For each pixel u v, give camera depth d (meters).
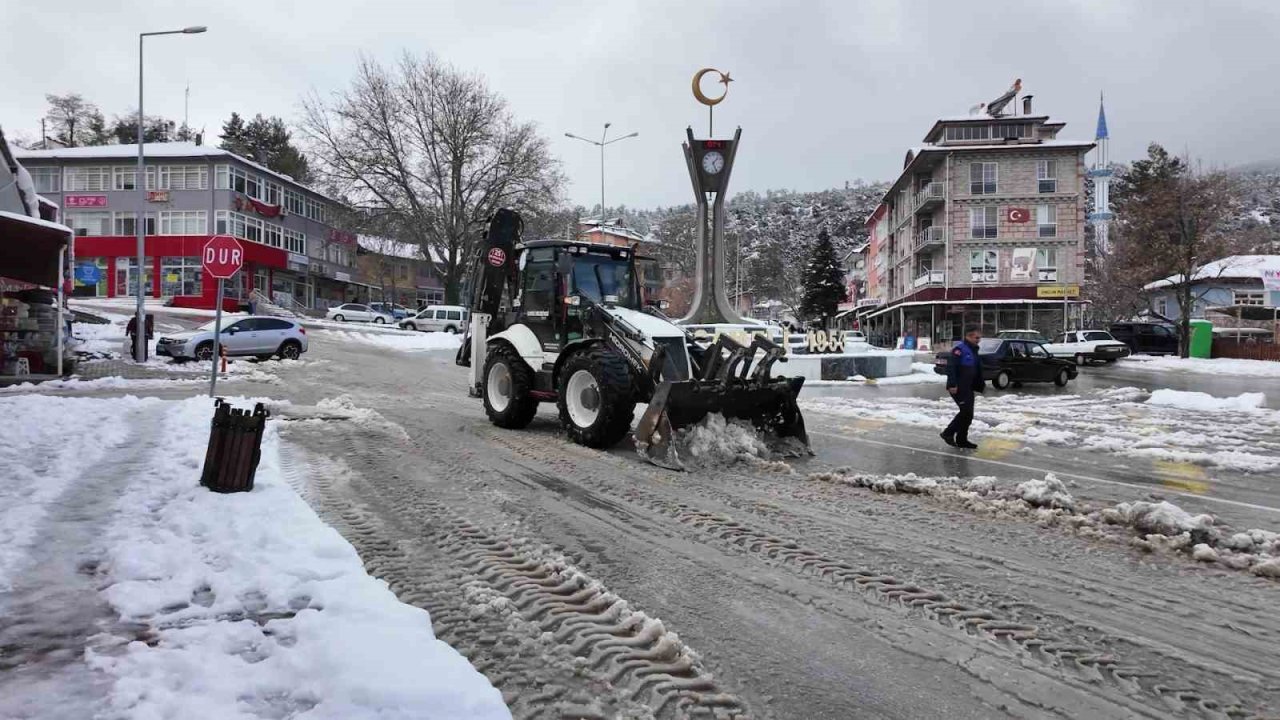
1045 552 5.26
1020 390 21.64
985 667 3.49
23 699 2.87
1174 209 37.75
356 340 35.16
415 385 18.72
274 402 13.48
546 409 13.26
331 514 5.98
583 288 10.38
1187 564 5.04
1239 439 11.34
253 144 74.06
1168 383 24.25
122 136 79.06
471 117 45.97
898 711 3.09
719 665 3.48
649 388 9.12
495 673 3.35
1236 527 6.04
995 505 6.50
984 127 49.91
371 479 7.33
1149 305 45.19
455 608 4.08
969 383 10.13
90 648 3.32
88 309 43.22
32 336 18.08
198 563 4.37
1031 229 48.53
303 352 25.77
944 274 49.66
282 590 3.98
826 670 3.45
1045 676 3.42
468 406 14.28
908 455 9.49
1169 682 3.38
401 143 46.84
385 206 46.41
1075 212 48.22
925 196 50.47
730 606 4.21
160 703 2.82
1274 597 4.45
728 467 8.17
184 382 17.50
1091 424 12.95
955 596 4.40
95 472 6.80
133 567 4.30
